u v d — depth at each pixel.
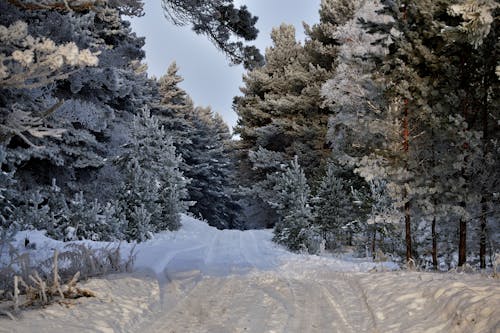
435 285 6.21
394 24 12.51
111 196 20.53
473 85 12.02
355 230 19.83
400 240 16.50
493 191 11.57
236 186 53.06
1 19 11.16
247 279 9.54
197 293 7.84
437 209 11.59
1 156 12.77
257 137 41.44
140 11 17.42
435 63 11.30
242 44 12.81
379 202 17.19
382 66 12.59
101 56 16.73
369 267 12.10
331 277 10.21
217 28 12.37
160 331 5.29
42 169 17.77
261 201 41.12
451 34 7.39
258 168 39.56
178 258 13.32
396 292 6.65
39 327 4.58
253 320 5.73
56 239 14.62
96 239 16.38
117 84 18.20
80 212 16.30
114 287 7.18
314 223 21.36
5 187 13.92
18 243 11.98
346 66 19.98
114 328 5.06
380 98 13.95
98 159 19.03
